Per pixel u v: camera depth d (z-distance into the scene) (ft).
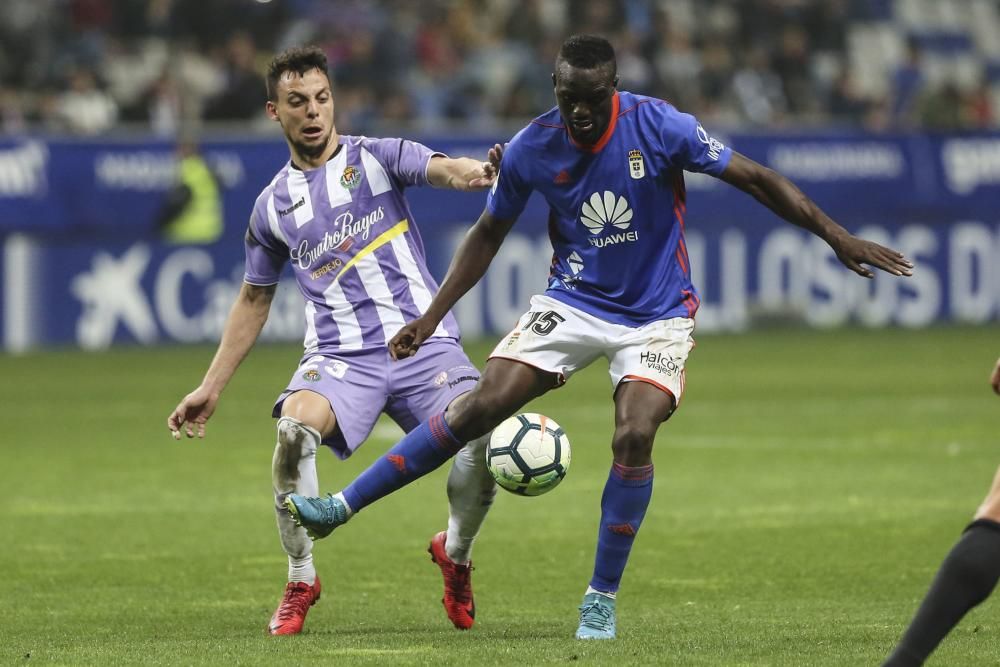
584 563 89.86
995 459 130.82
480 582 84.43
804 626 69.26
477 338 239.50
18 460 132.98
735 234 255.70
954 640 64.08
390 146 74.38
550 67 285.02
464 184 71.00
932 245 266.36
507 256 242.17
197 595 80.69
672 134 66.18
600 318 67.87
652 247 67.97
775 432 149.18
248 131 244.42
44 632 70.54
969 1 356.38
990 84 342.85
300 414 71.26
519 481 67.00
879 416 160.25
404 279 74.43
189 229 229.66
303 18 285.84
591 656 60.75
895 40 337.72
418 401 74.08
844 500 110.83
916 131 264.52
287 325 239.09
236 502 111.86
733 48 302.45
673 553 92.02
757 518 103.86
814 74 307.37
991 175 268.62
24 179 222.69
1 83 261.65
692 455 134.51
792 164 256.73
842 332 254.88
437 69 283.79
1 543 96.27
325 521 65.98
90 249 226.58
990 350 226.79
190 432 74.74
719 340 244.22
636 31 294.25
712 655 60.54
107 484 120.26
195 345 231.09
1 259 222.48
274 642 66.28
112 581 84.43
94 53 270.26
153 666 60.13
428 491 118.32
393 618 74.74
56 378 194.49
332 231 73.92
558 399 179.52
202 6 275.80
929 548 92.53
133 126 249.75
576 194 67.46
